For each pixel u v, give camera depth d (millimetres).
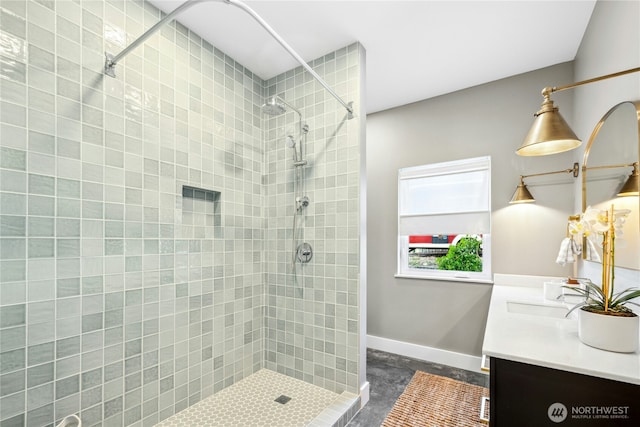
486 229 2625
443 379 2393
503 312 1565
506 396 1060
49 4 1323
